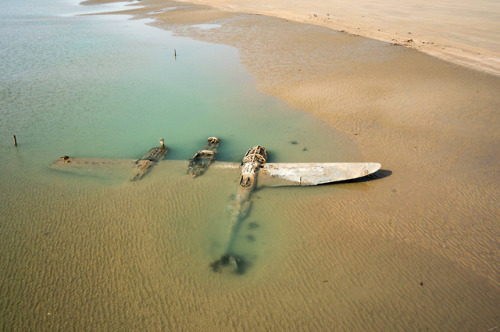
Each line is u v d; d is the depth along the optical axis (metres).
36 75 28.89
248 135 19.81
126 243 12.35
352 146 18.28
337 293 10.45
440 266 11.15
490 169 15.77
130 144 19.08
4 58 33.16
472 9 53.03
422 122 20.34
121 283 10.85
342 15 51.31
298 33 41.78
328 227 12.90
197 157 17.33
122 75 29.20
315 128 20.28
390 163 16.62
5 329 9.50
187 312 9.97
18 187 15.23
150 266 11.45
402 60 31.22
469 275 10.80
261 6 61.31
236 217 13.41
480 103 22.42
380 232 12.56
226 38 40.59
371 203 13.99
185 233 12.80
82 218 13.50
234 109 22.98
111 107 23.38
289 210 13.77
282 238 12.48
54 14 61.78
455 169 15.88
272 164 16.14
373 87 25.50
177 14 57.06
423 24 44.56
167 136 19.83
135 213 13.77
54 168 16.48
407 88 25.17
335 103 23.20
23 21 53.50
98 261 11.62
